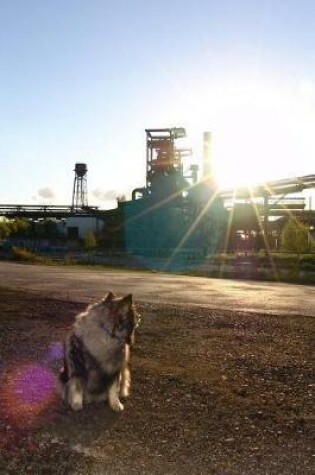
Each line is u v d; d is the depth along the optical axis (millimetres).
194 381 7895
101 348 6293
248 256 54844
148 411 6500
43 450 5273
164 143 92688
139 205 93000
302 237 63844
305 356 9781
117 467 4918
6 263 49000
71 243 100750
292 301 19578
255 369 8742
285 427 6062
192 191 88500
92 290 21875
